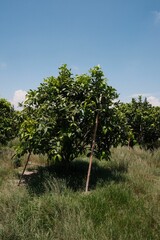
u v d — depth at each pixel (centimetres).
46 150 572
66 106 577
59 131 568
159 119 1191
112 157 806
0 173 636
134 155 864
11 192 473
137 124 1163
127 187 522
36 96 632
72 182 564
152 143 1171
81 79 600
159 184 557
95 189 528
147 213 411
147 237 352
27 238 331
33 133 545
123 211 420
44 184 507
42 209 406
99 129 622
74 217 378
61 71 625
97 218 392
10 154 805
